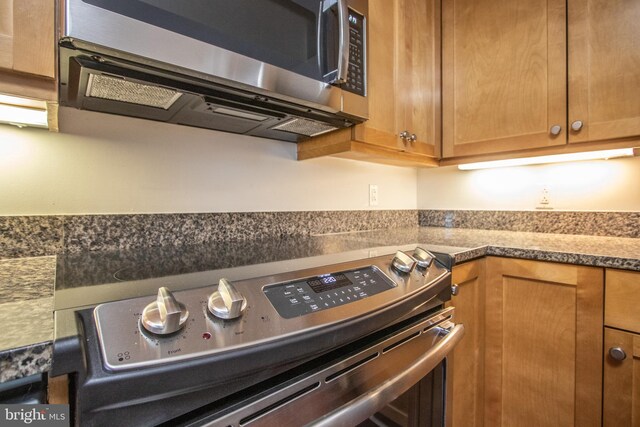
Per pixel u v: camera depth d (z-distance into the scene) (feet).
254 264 2.21
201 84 2.26
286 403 1.62
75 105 2.57
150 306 1.37
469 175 5.80
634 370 2.82
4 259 2.37
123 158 2.90
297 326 1.63
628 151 3.90
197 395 1.34
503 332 3.62
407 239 4.06
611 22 3.67
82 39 1.67
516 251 3.49
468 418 3.48
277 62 2.46
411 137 4.31
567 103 3.93
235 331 1.46
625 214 4.35
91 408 1.12
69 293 1.50
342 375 1.88
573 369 3.17
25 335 1.11
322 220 4.56
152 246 3.03
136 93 2.36
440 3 4.97
